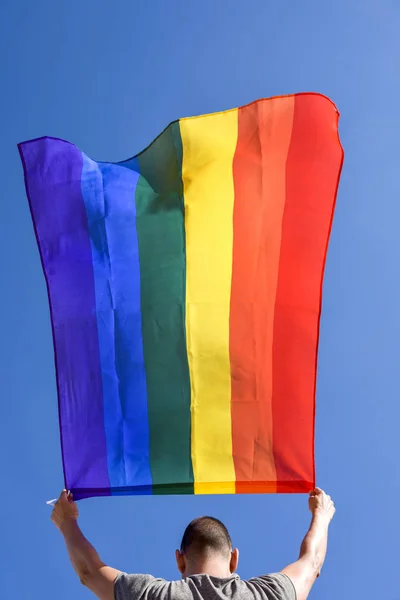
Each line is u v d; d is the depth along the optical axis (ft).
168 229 13.23
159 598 8.87
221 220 13.12
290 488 12.12
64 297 12.92
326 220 12.70
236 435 12.49
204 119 13.30
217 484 12.30
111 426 12.59
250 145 13.10
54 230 13.10
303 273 12.74
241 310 12.85
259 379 12.62
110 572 9.79
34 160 13.25
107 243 13.19
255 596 8.91
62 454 12.34
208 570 9.27
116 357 12.84
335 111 12.77
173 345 12.87
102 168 13.53
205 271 13.01
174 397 12.70
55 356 12.71
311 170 12.82
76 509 11.19
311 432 12.32
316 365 12.48
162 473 12.42
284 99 12.96
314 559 9.96
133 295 13.03
